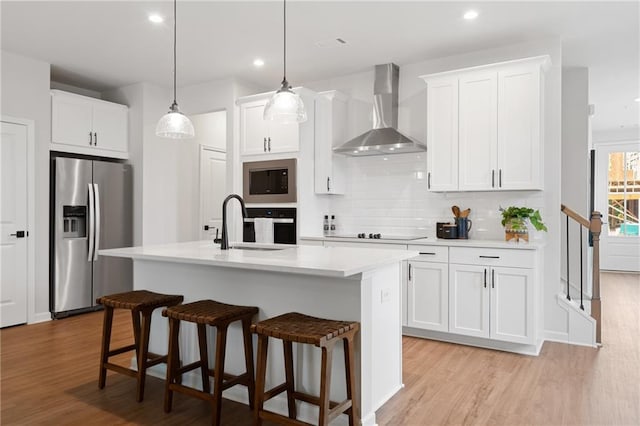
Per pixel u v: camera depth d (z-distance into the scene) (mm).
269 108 2809
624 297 5844
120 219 5191
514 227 3645
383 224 4734
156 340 3076
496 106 3756
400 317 2797
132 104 5367
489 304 3547
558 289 3826
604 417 2424
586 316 3730
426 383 2895
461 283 3670
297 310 2455
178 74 4953
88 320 4547
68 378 2992
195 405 2604
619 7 3295
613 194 8414
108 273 5047
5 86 4230
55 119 4656
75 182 4762
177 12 3414
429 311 3818
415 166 4551
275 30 3754
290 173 4625
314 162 4797
